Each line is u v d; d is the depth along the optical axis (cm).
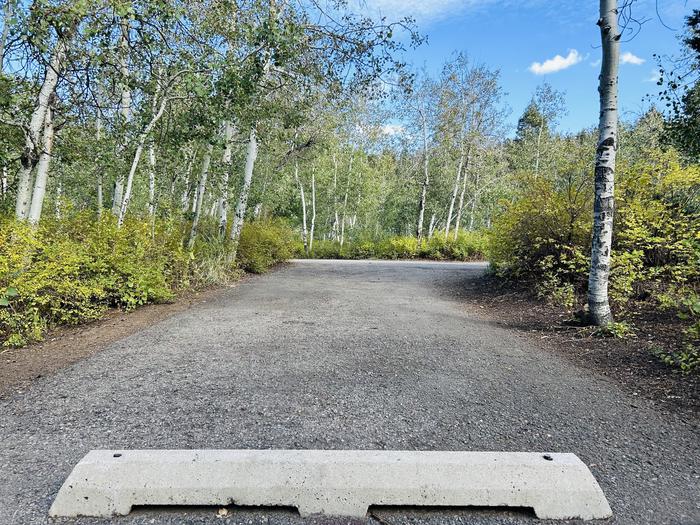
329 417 321
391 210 3562
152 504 216
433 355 494
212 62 746
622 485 242
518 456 238
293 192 3108
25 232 580
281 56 820
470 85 2256
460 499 218
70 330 602
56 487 233
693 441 294
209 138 910
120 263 749
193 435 290
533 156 2766
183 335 571
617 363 463
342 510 217
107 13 659
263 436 290
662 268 664
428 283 1199
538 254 946
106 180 1404
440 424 314
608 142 594
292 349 506
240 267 1415
